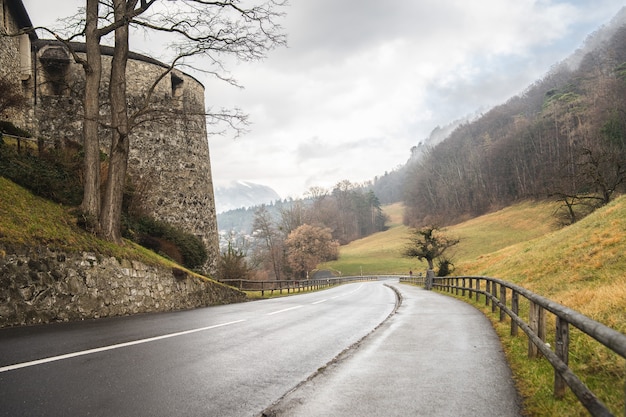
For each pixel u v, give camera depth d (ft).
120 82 61.16
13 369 21.09
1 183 49.42
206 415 16.07
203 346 28.60
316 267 318.24
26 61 90.68
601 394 17.63
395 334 34.63
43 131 94.38
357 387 19.71
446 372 22.31
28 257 41.09
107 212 58.18
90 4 57.57
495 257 166.81
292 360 25.52
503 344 30.19
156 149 105.09
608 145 242.99
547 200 323.16
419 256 196.44
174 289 62.69
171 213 106.32
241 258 146.51
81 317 44.91
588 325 14.06
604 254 67.41
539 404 16.92
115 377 20.29
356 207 526.98
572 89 431.84
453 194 442.09
